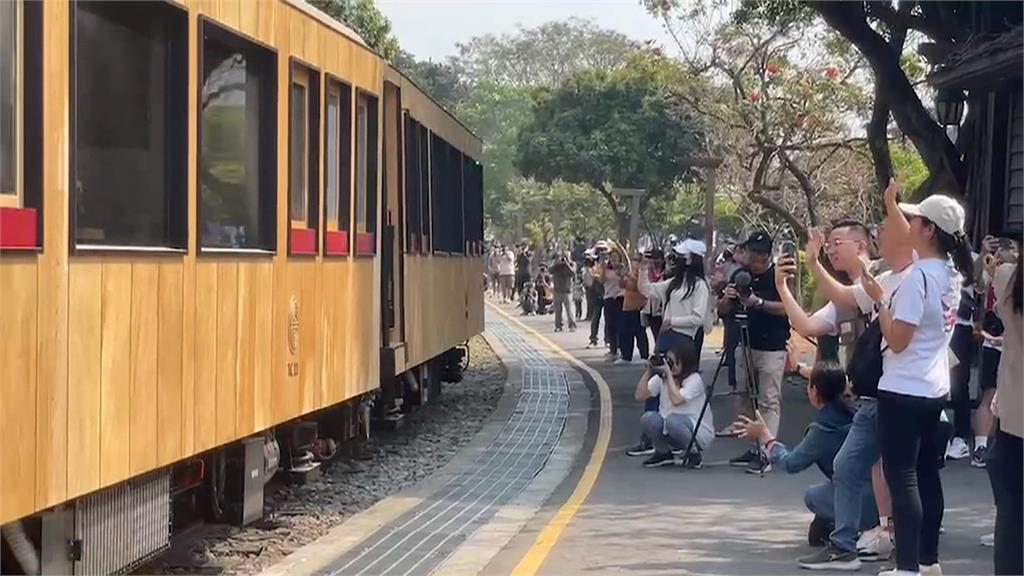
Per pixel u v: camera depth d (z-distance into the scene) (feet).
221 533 30.76
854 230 26.45
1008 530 22.00
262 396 28.09
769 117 84.38
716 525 31.45
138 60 22.39
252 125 27.94
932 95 75.46
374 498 36.76
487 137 217.77
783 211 79.87
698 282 40.34
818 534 28.50
